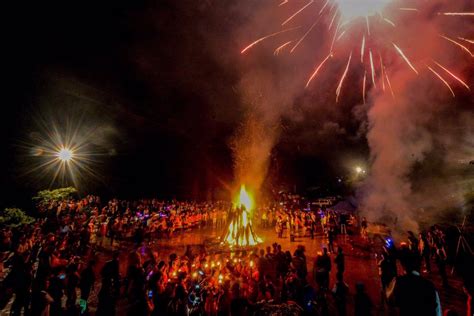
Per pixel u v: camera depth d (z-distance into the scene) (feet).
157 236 76.48
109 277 33.50
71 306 29.32
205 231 86.69
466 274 20.12
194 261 39.17
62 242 45.27
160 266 33.55
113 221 70.08
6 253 46.21
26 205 88.74
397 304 13.65
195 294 30.60
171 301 26.66
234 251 59.72
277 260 38.09
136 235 61.93
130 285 40.50
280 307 24.13
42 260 32.40
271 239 75.51
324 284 34.04
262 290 30.89
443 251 40.83
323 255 35.96
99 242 67.21
